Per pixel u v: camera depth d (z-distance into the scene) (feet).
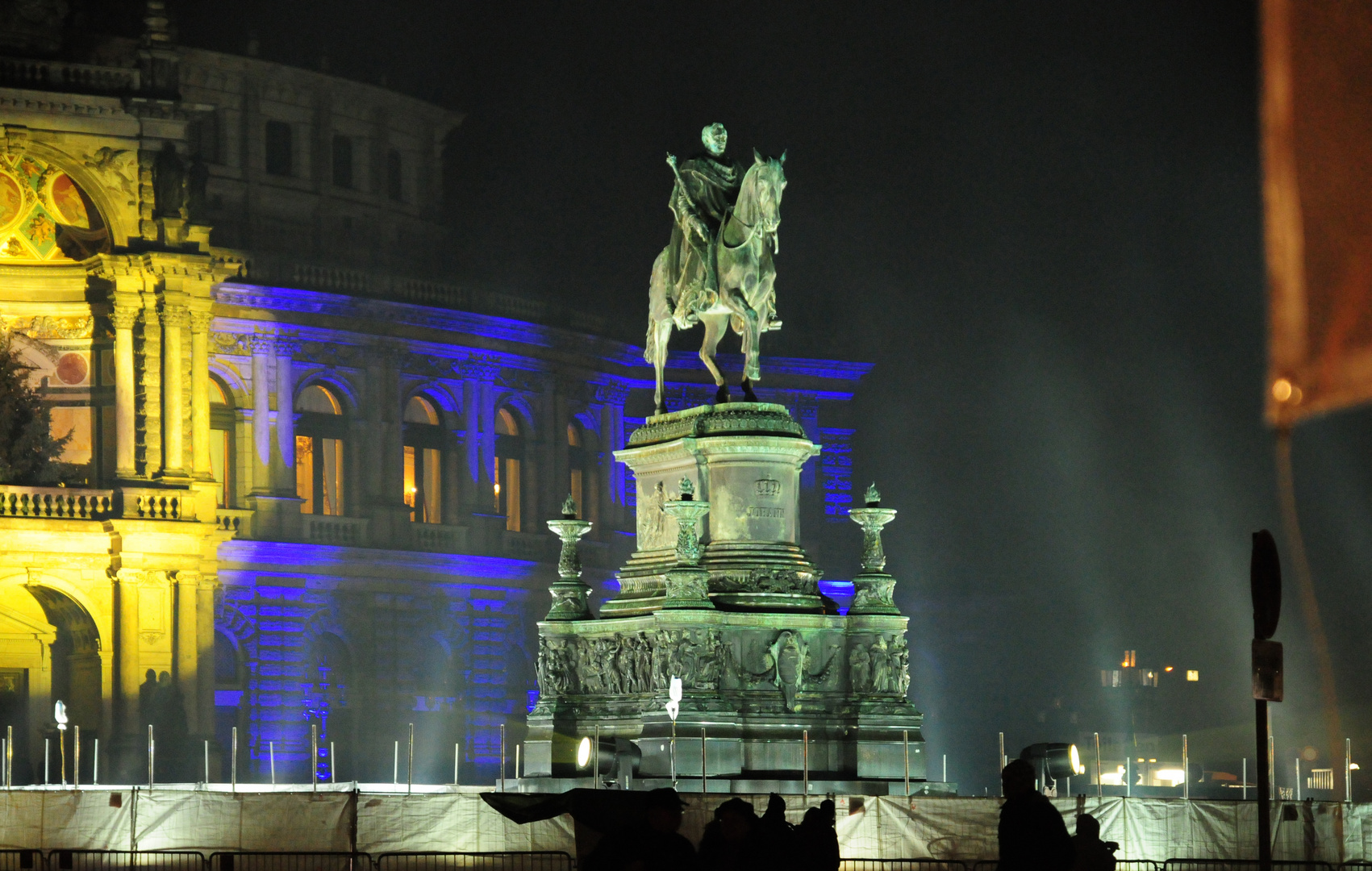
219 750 198.80
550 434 247.09
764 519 100.01
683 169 102.99
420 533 230.89
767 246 101.91
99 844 83.92
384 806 80.69
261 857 80.38
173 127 199.11
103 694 196.44
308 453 224.94
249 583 217.15
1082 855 51.21
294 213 234.17
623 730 98.68
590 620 102.06
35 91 191.52
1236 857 77.77
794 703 97.30
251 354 219.20
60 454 202.39
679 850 38.88
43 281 201.16
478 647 237.04
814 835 51.11
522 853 78.43
